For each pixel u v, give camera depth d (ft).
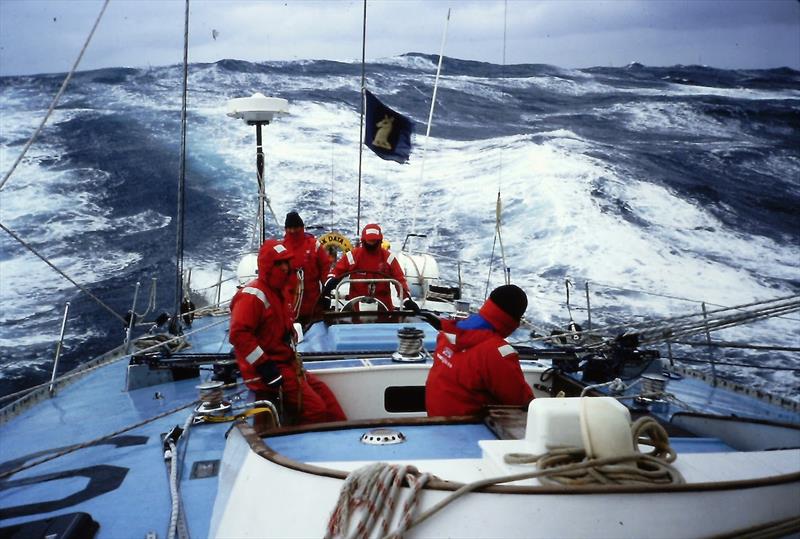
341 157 86.99
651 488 6.98
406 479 7.18
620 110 122.21
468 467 7.71
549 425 7.55
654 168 89.04
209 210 70.95
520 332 25.17
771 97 129.59
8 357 41.88
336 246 28.07
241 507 8.04
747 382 38.01
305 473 7.68
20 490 11.58
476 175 83.05
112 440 13.71
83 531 9.61
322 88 124.57
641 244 67.10
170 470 11.93
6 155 85.61
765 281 60.03
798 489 7.50
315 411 13.50
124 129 95.91
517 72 155.53
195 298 34.83
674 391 17.44
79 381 18.29
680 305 53.31
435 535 6.91
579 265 61.46
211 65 135.54
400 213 71.92
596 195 77.56
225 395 14.83
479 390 10.85
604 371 14.92
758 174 89.92
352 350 16.79
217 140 91.61
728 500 7.18
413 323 19.47
